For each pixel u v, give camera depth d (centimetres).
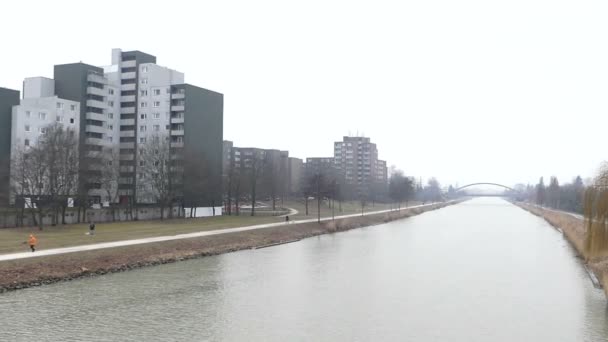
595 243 6288
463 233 12212
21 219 9675
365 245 9519
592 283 5919
